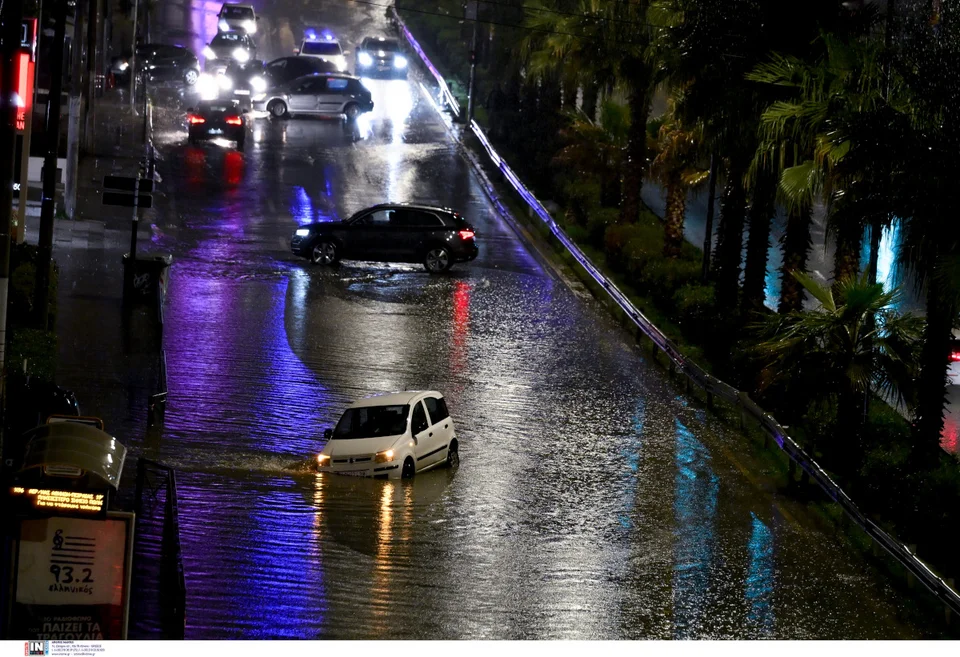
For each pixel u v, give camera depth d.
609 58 70.81
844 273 46.47
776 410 44.88
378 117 102.31
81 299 50.66
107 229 63.31
